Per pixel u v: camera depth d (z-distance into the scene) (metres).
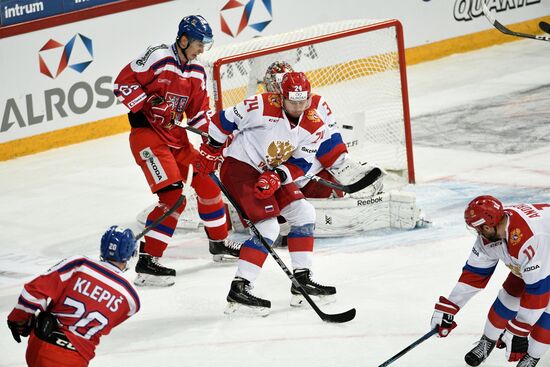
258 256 15.38
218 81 19.84
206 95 17.62
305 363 13.44
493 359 13.31
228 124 15.44
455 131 26.88
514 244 11.42
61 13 27.42
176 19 29.62
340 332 14.49
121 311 11.33
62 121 27.91
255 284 16.92
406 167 22.69
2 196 24.19
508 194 21.19
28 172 26.03
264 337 14.50
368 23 22.39
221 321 15.28
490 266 12.34
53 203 23.38
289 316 15.34
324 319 14.78
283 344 14.17
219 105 19.97
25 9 26.62
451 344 13.77
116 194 23.77
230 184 15.69
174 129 17.42
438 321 12.59
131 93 16.78
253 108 15.09
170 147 17.58
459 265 17.12
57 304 11.16
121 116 29.31
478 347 13.01
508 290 12.68
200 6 30.00
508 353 12.11
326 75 23.42
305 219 15.82
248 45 21.12
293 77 14.54
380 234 19.31
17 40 26.47
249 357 13.79
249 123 15.22
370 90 23.42
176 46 16.95
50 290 11.04
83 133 28.47
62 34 27.34
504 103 29.34
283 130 15.09
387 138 23.23
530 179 22.16
